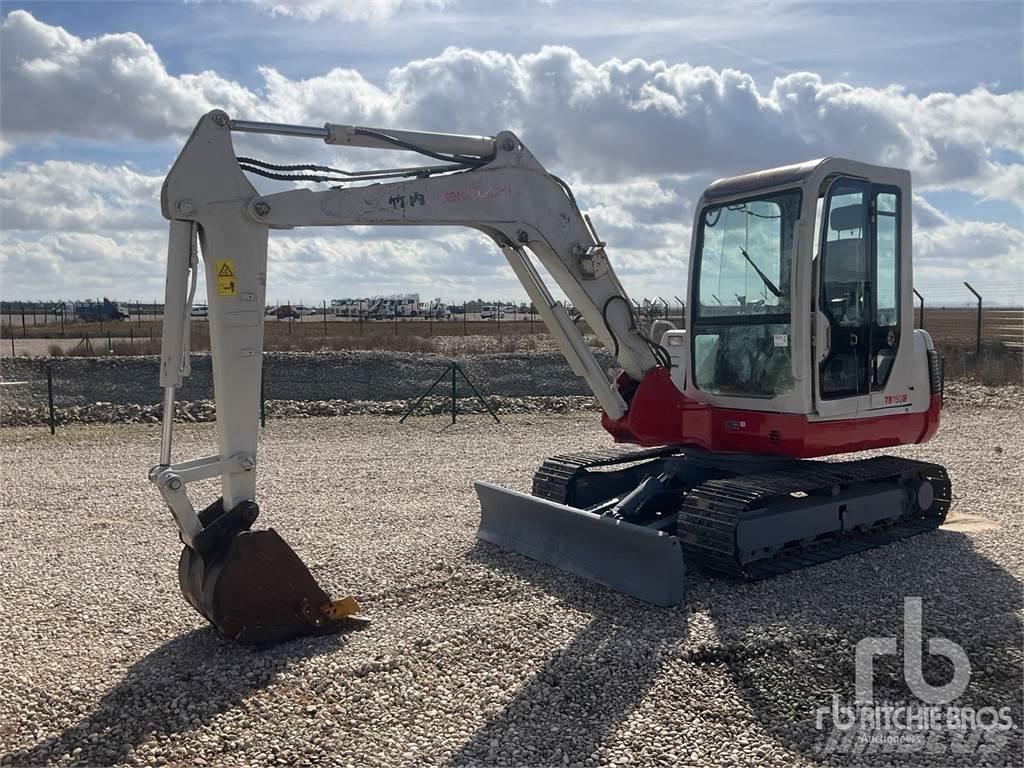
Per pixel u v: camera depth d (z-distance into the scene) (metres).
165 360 5.09
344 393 19.45
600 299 6.75
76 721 4.39
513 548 7.11
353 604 5.55
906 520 7.86
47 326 42.84
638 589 5.97
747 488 6.37
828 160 6.71
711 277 7.39
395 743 4.14
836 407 6.93
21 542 7.68
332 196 5.45
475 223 6.13
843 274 7.04
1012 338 30.48
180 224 5.04
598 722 4.32
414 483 10.16
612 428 7.23
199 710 4.45
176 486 5.07
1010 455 11.67
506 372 20.98
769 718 4.34
